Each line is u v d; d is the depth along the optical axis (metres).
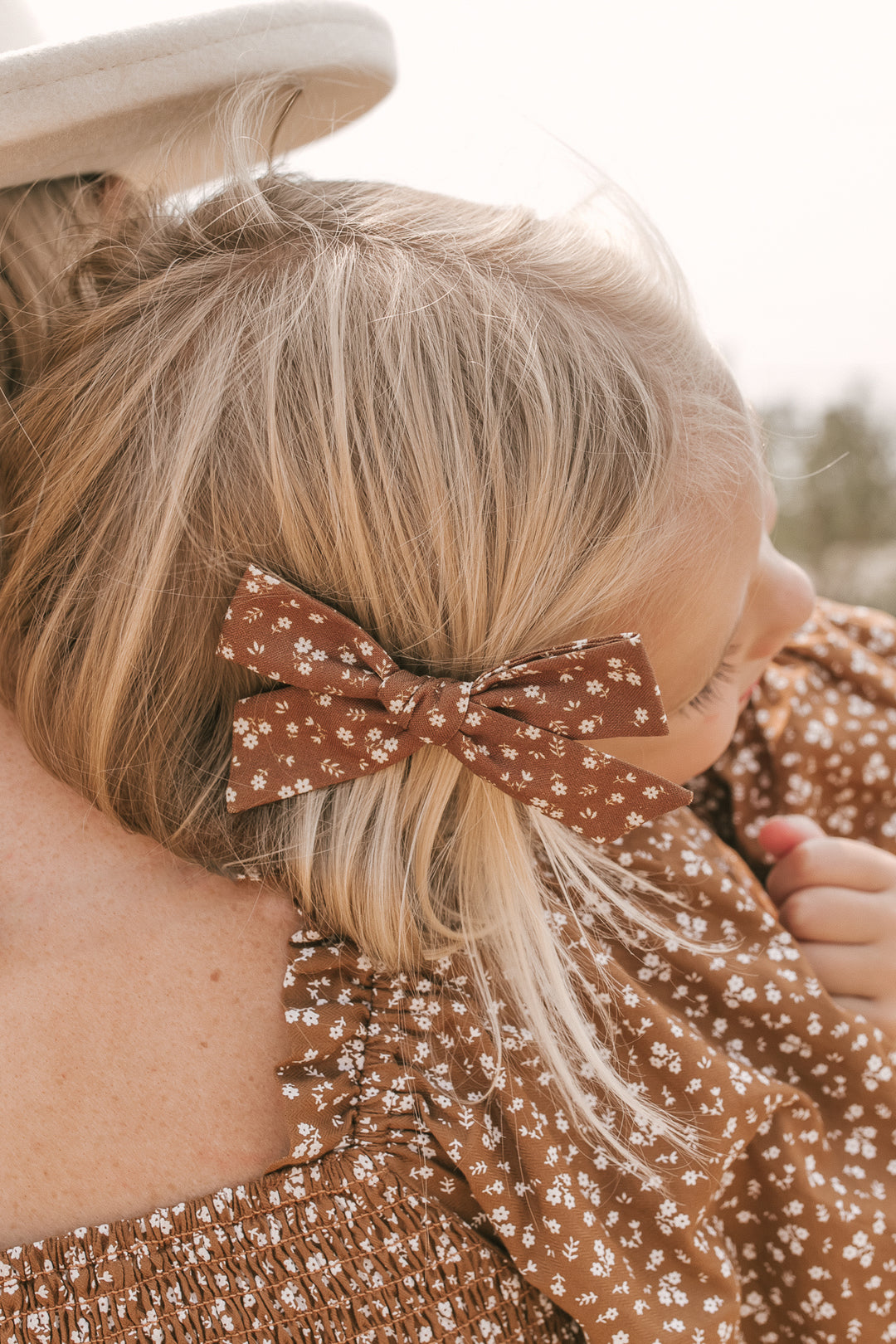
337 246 0.39
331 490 0.37
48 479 0.39
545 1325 0.39
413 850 0.39
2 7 0.41
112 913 0.39
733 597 0.40
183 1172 0.38
